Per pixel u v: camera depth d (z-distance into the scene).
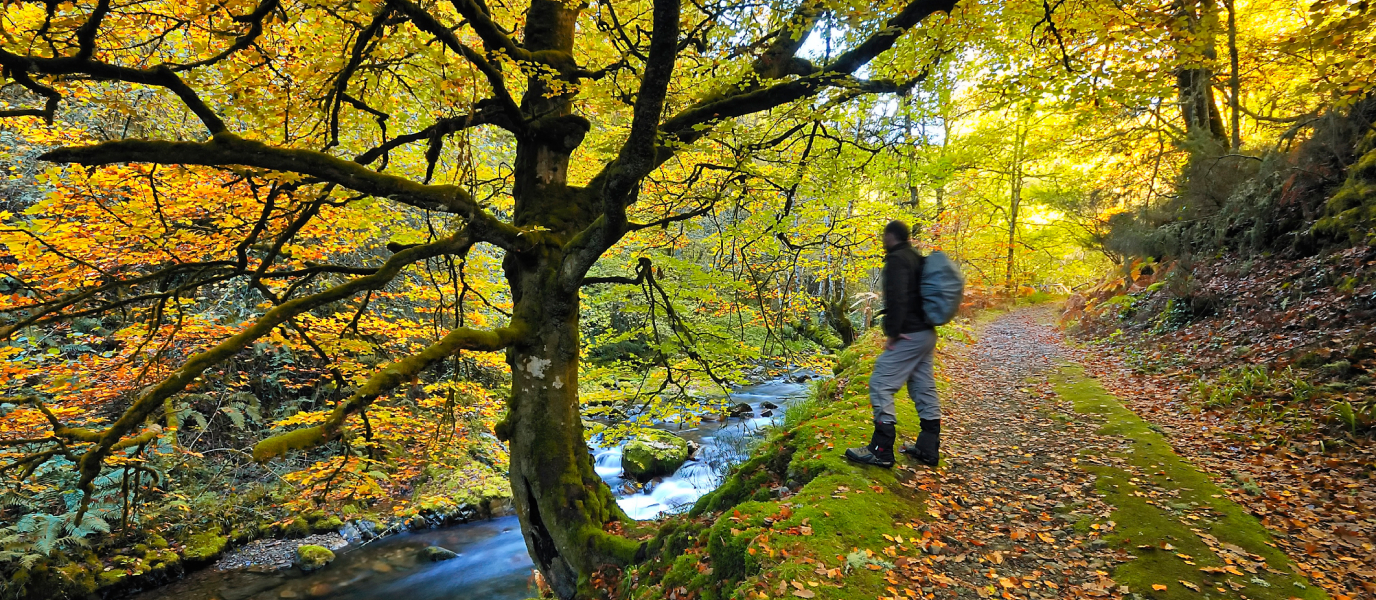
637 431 6.41
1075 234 19.22
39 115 3.11
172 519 7.72
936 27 4.77
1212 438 4.93
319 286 9.36
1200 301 9.21
